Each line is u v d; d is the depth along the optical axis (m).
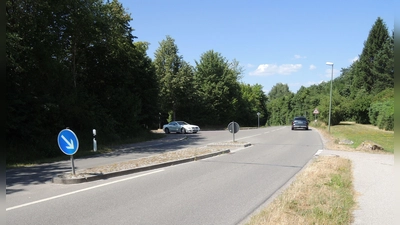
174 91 48.16
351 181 8.67
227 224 5.56
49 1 18.03
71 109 19.72
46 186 8.51
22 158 14.41
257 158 13.97
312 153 15.68
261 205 6.72
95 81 26.92
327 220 5.42
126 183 8.80
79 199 7.12
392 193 7.45
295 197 6.88
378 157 13.85
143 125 32.03
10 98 15.25
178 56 49.94
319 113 53.41
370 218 5.71
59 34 20.94
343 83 90.38
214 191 7.92
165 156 13.67
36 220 5.68
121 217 5.88
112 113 25.56
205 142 23.11
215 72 58.44
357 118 50.78
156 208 6.46
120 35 26.11
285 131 37.28
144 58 32.12
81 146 18.72
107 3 25.58
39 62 17.67
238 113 65.06
